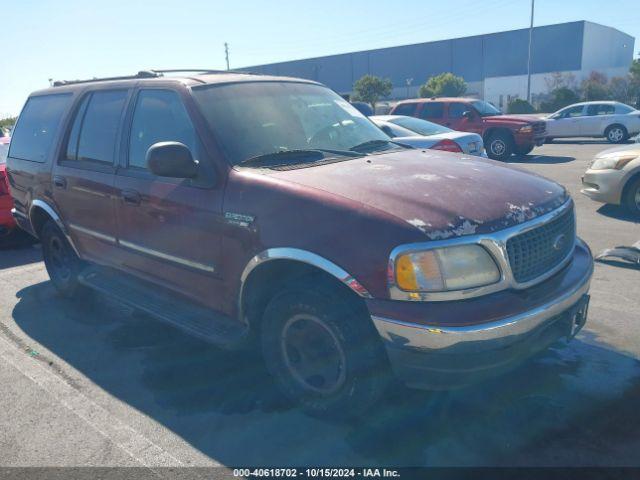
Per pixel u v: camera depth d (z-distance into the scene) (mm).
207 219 3451
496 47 66500
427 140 9680
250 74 4406
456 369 2699
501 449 2977
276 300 3238
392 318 2723
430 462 2904
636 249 5934
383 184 3107
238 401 3555
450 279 2717
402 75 73688
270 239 3111
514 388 3510
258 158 3527
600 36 66188
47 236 5445
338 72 78312
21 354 4355
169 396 3654
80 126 4719
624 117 20031
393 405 3334
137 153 4074
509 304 2770
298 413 3377
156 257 3938
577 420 3189
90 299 5523
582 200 9508
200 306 3832
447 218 2795
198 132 3611
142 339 4547
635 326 4363
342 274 2844
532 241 2984
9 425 3393
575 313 3162
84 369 4074
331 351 3094
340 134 4145
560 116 21266
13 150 5742
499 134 15938
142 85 4180
